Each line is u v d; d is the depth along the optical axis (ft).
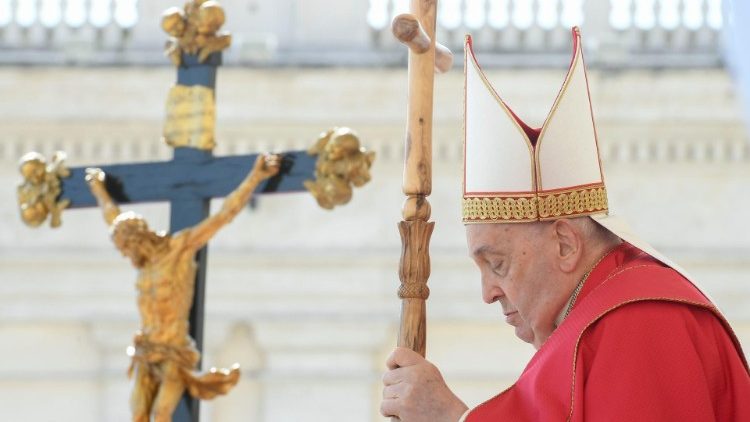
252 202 51.37
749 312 51.29
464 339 51.08
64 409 50.75
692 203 52.13
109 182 21.24
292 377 50.47
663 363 15.98
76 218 51.67
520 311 17.35
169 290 19.43
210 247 51.13
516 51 52.39
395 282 51.42
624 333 16.16
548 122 17.31
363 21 53.11
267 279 51.16
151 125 52.03
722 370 16.31
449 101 51.62
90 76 52.08
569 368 16.12
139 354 19.39
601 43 52.08
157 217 51.34
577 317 16.57
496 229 17.26
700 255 51.67
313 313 50.96
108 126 52.08
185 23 21.17
